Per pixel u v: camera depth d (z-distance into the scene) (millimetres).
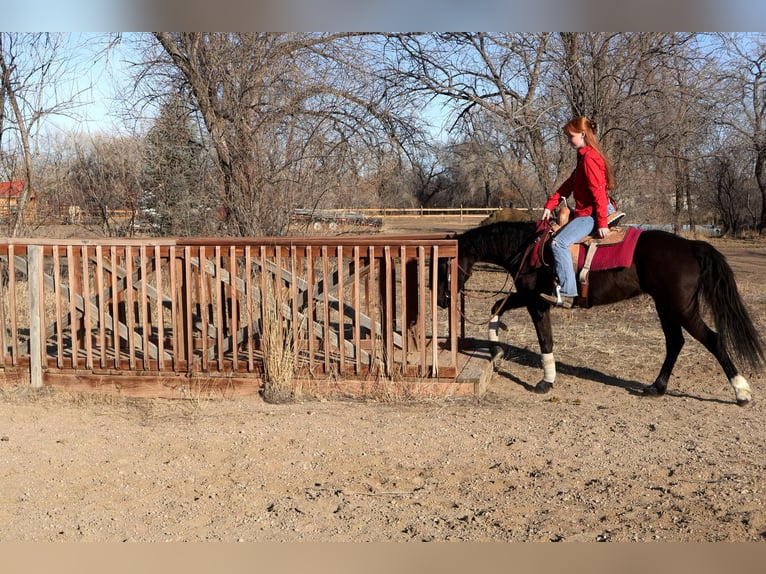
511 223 7504
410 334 7844
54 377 7562
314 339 7477
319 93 13125
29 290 7488
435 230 30125
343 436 6133
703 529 4195
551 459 5531
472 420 6527
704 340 6801
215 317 8586
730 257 22766
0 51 12969
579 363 8609
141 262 7355
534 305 7445
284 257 7402
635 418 6566
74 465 5520
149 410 7008
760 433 6059
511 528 4305
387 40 15234
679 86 13555
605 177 7027
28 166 13562
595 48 12992
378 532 4301
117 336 7430
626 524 4312
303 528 4375
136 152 14898
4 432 6336
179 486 5102
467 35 14852
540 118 13531
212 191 13570
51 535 4320
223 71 12688
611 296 7043
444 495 4887
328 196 13164
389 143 14188
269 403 7145
